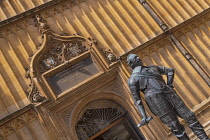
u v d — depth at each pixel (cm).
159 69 785
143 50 1488
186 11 1678
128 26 1520
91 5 1528
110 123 1372
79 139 1297
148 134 1314
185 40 1599
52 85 1281
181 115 738
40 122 1200
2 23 1335
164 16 1622
